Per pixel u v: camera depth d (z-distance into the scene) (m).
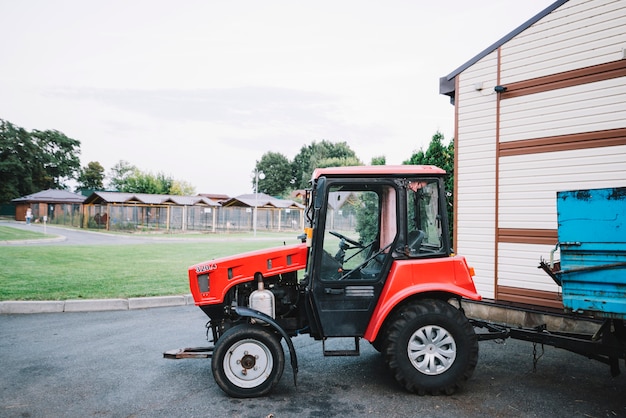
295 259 4.69
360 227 4.49
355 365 5.05
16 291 8.34
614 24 6.06
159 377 4.61
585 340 4.14
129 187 59.19
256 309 4.46
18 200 46.91
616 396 4.18
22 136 61.09
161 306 8.12
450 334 4.17
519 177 6.96
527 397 4.14
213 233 32.09
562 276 3.73
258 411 3.82
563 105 6.52
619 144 6.00
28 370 4.77
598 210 3.54
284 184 76.94
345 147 70.06
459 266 4.38
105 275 10.48
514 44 7.07
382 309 4.22
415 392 4.19
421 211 4.46
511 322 6.65
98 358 5.20
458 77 7.80
